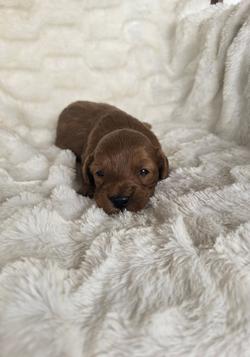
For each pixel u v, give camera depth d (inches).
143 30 15.6
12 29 14.5
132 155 8.3
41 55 14.6
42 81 14.3
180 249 6.0
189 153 10.6
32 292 5.2
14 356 4.6
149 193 8.5
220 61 12.6
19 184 8.9
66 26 14.9
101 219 7.4
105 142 8.7
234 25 12.1
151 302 5.2
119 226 7.2
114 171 8.3
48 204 7.8
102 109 11.7
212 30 13.0
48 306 5.0
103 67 15.2
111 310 5.1
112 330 4.7
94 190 8.9
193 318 4.9
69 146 11.4
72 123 11.7
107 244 6.3
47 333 4.7
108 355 4.5
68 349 4.6
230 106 11.8
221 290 5.2
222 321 4.9
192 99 13.5
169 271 5.7
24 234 6.8
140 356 4.5
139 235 6.5
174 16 15.5
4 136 11.0
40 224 6.9
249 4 12.0
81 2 15.2
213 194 7.8
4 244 6.5
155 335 4.6
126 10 15.5
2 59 14.2
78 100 13.6
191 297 5.2
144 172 8.4
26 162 10.0
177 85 14.7
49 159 10.8
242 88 11.7
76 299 5.2
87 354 4.5
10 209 7.6
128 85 15.1
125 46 15.4
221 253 5.8
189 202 7.7
